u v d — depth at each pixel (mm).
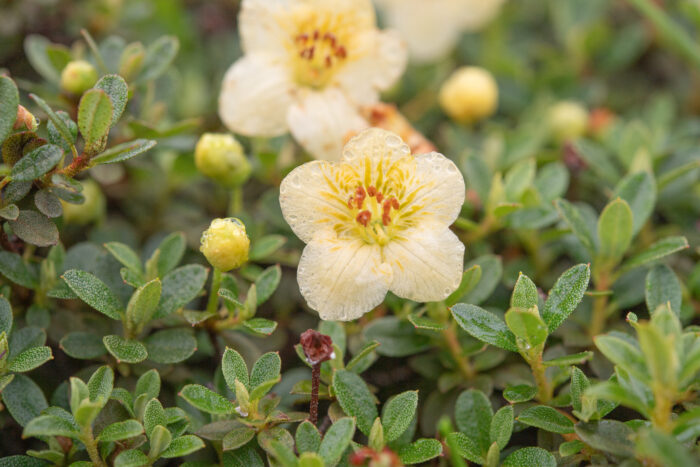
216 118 274
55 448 210
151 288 215
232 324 225
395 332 228
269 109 247
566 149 263
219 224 219
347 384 214
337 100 250
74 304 231
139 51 241
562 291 211
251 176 266
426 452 209
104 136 214
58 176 213
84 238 250
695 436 199
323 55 250
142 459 206
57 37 277
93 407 200
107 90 215
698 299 232
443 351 229
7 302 215
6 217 211
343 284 216
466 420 217
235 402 214
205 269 222
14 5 273
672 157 255
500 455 217
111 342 215
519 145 269
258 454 212
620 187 235
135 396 216
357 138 219
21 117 218
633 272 234
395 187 222
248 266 240
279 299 247
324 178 220
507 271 242
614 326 233
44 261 224
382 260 219
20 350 216
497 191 240
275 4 248
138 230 259
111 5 281
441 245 217
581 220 231
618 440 205
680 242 225
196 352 229
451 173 219
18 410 214
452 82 282
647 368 197
